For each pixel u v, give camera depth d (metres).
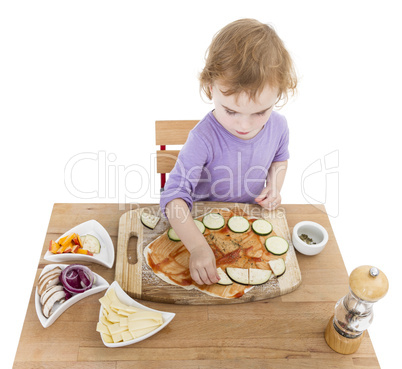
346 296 1.38
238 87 1.39
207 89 1.55
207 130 1.72
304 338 1.48
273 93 1.43
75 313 1.51
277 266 1.64
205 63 1.50
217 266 1.63
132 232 1.75
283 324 1.51
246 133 1.60
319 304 1.57
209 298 1.55
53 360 1.40
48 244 1.73
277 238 1.73
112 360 1.40
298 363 1.42
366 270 1.31
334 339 1.43
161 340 1.45
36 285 1.60
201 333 1.48
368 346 1.47
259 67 1.38
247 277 1.60
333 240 1.80
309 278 1.65
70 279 1.54
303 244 1.69
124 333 1.42
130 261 1.67
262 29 1.43
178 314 1.53
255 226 1.76
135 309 1.48
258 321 1.52
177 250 1.68
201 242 1.59
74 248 1.67
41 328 1.47
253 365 1.41
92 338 1.46
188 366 1.40
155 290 1.56
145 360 1.41
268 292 1.57
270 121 1.80
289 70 1.46
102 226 1.78
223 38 1.44
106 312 1.47
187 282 1.59
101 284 1.59
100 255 1.70
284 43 1.50
